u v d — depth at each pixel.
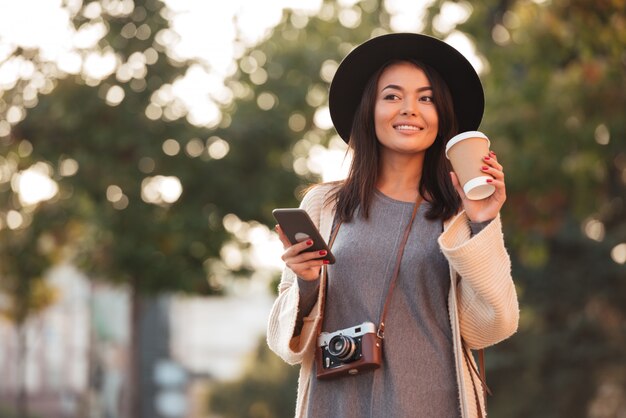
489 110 13.58
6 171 15.87
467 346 3.29
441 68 3.51
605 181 15.23
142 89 15.53
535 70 12.99
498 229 3.14
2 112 15.30
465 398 3.18
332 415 3.28
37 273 18.50
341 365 3.22
